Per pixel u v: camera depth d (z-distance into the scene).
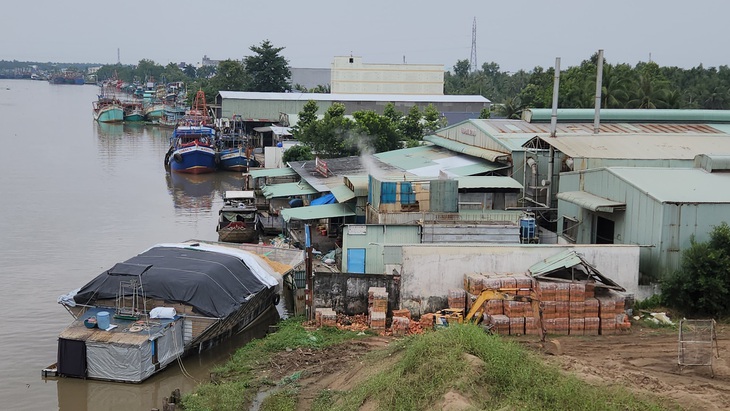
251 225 42.28
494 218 33.59
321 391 20.17
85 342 22.89
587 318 24.64
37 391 22.66
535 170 37.44
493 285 25.28
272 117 97.19
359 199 37.53
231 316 26.22
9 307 30.59
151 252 29.28
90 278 34.94
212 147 76.88
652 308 26.89
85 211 51.53
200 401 20.50
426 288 26.62
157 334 23.47
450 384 16.62
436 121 78.56
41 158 79.50
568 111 48.16
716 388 19.17
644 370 20.86
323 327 26.05
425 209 33.44
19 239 42.62
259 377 22.28
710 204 27.14
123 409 21.73
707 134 42.66
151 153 87.81
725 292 25.42
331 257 34.06
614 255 26.91
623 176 29.92
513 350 18.50
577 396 16.66
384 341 24.61
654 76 77.81
